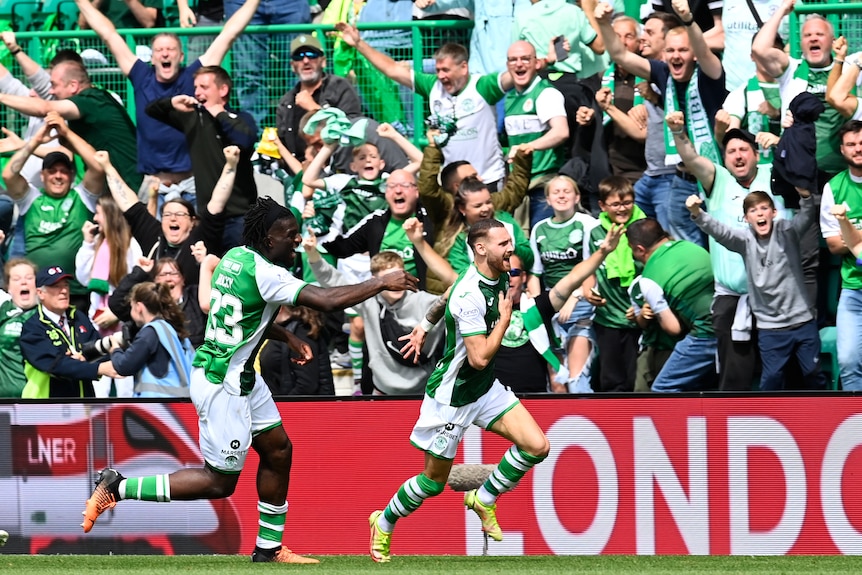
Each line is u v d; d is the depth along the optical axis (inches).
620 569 800.9
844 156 1095.6
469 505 868.6
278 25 1403.8
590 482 915.4
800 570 792.9
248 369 812.6
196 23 1523.1
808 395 893.8
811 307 1109.7
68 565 854.5
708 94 1205.7
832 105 1135.0
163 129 1349.7
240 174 1272.1
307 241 1150.3
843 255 1092.5
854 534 889.5
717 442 902.4
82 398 956.6
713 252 1133.1
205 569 804.0
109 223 1278.3
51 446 959.0
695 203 1092.5
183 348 1103.0
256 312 803.4
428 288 1152.8
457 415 829.2
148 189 1363.2
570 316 1167.6
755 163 1152.2
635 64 1222.9
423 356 1080.8
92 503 816.3
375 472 932.0
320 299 787.4
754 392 898.7
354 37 1346.0
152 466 947.3
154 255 1254.9
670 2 1334.9
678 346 1138.0
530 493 920.3
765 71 1188.5
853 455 889.5
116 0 1518.2
